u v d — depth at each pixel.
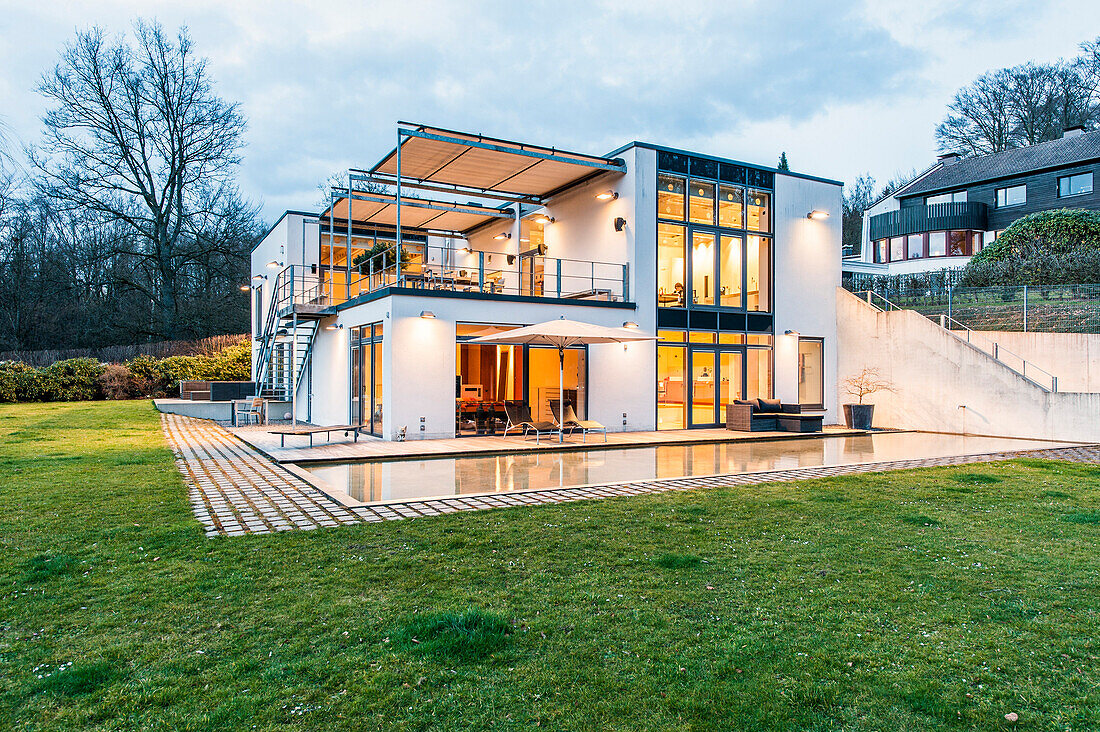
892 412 18.42
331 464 10.95
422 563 5.11
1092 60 37.56
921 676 3.31
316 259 21.86
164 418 19.02
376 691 3.14
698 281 17.25
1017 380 15.93
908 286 21.31
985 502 7.43
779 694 3.14
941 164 36.38
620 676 3.30
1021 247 22.00
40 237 34.22
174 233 33.81
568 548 5.53
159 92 31.83
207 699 3.07
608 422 16.08
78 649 3.56
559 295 16.31
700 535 5.96
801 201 18.88
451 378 14.36
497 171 16.56
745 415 16.45
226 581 4.62
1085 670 3.37
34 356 30.89
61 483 8.27
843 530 6.14
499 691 3.15
